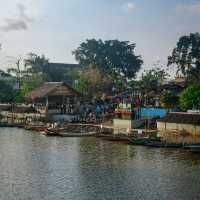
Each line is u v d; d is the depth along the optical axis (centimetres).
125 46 19200
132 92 13350
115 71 16638
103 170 6425
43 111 12681
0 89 15588
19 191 5350
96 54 19112
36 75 16575
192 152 7719
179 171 6331
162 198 5069
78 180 5844
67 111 12825
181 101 10881
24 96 14800
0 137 9838
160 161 7019
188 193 5250
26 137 9838
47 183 5709
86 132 10088
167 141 8562
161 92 12725
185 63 15738
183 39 15762
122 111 10656
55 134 10019
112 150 8025
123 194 5225
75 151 7962
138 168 6531
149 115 11012
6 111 13775
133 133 9675
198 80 13838
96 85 14662
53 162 7000
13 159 7250
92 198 5069
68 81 18088
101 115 12125
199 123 9281
